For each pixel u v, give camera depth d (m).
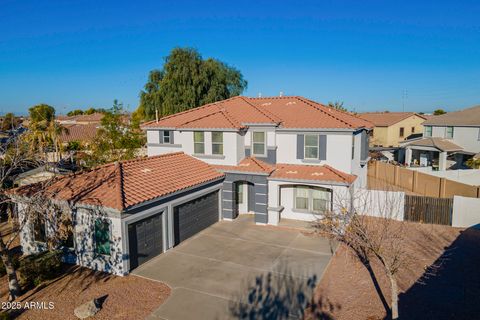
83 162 27.72
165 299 12.24
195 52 41.91
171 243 16.81
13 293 12.26
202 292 12.73
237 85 45.44
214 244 17.50
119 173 16.56
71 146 35.59
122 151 28.64
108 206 13.75
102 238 14.52
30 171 21.66
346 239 15.29
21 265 13.22
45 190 14.76
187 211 18.20
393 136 52.03
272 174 19.97
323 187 19.09
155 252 15.98
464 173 32.53
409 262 14.25
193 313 11.36
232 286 13.19
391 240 12.62
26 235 16.12
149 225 15.57
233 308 11.65
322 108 23.16
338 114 22.64
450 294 12.30
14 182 21.25
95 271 14.57
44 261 13.51
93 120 66.75
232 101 25.72
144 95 44.38
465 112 42.75
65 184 16.25
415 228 19.77
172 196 16.73
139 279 13.80
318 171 19.89
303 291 12.74
